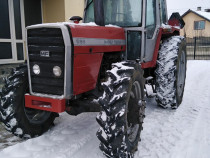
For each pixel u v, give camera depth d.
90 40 2.71
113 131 2.28
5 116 2.87
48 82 2.63
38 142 2.95
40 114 3.25
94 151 2.75
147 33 3.56
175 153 2.72
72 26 2.53
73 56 2.50
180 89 4.46
